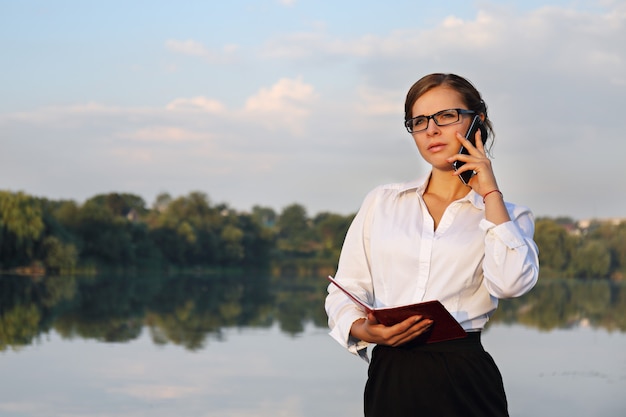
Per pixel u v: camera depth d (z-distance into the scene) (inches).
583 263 2881.4
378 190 109.3
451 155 103.3
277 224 4340.6
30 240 1975.9
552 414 321.7
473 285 101.0
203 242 3267.7
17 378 380.8
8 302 974.4
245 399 337.7
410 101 106.3
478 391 98.3
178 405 324.2
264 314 873.5
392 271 103.3
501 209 98.0
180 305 1016.9
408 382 99.0
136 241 2810.0
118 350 500.1
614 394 367.2
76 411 310.0
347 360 462.0
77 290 1342.3
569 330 729.0
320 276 2817.4
